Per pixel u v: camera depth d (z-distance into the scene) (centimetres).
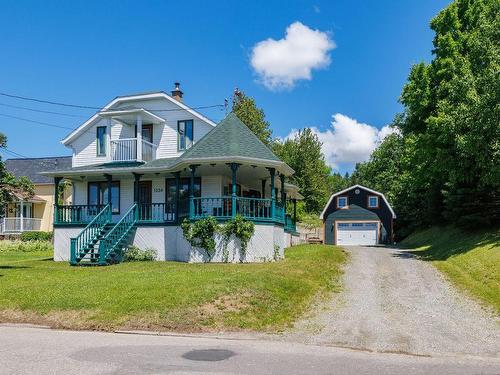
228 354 952
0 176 1992
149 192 2675
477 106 2083
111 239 2331
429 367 869
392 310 1394
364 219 4578
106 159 2841
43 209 4631
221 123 2431
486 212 2625
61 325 1255
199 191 2561
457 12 2881
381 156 6625
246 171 2481
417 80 3123
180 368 831
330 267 2056
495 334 1145
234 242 2164
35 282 1678
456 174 2459
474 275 1819
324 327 1218
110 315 1283
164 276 1644
